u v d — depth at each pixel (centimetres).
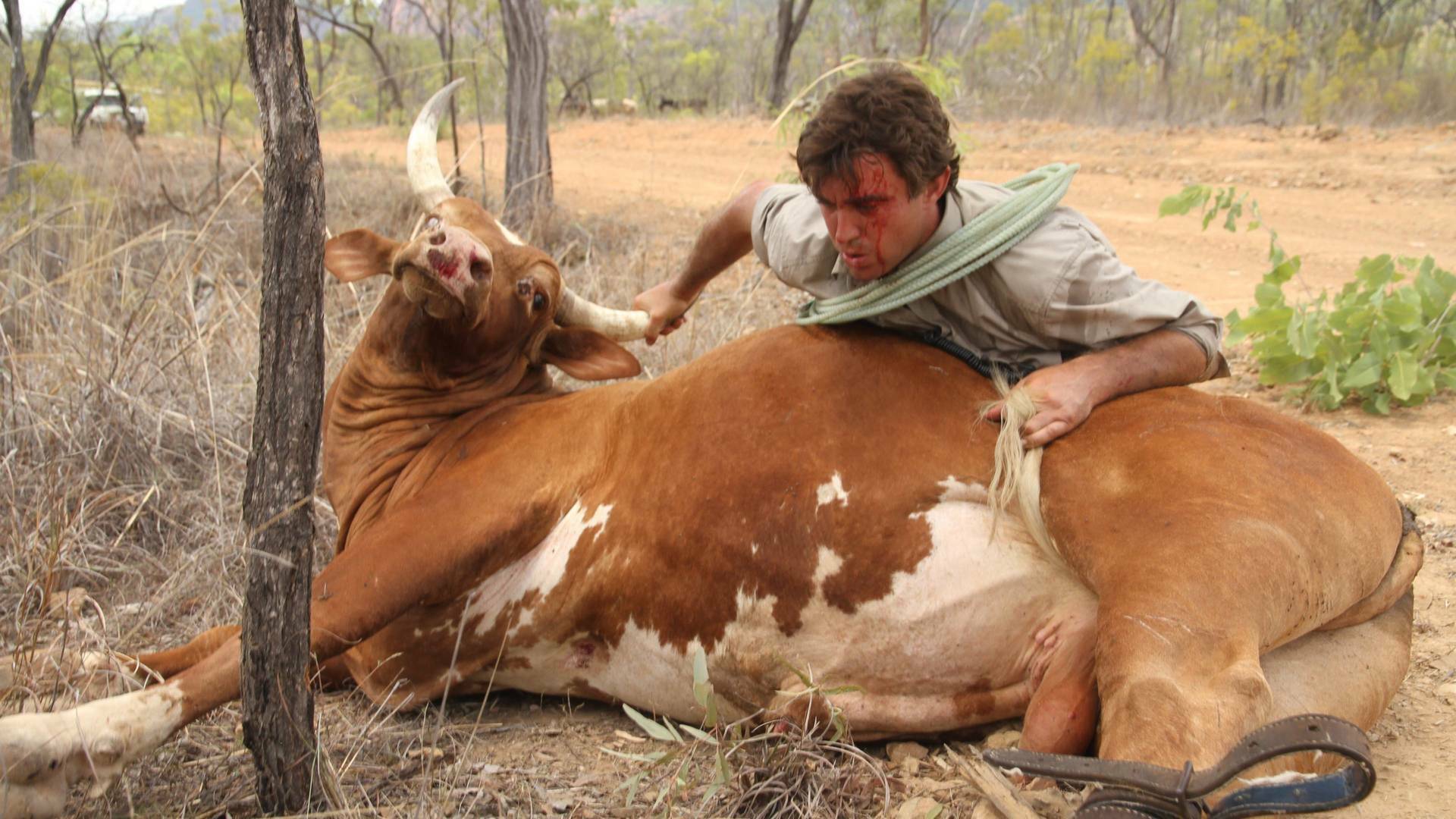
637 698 398
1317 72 2416
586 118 2972
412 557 380
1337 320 660
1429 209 1248
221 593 461
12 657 381
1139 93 2364
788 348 387
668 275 807
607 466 399
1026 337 375
